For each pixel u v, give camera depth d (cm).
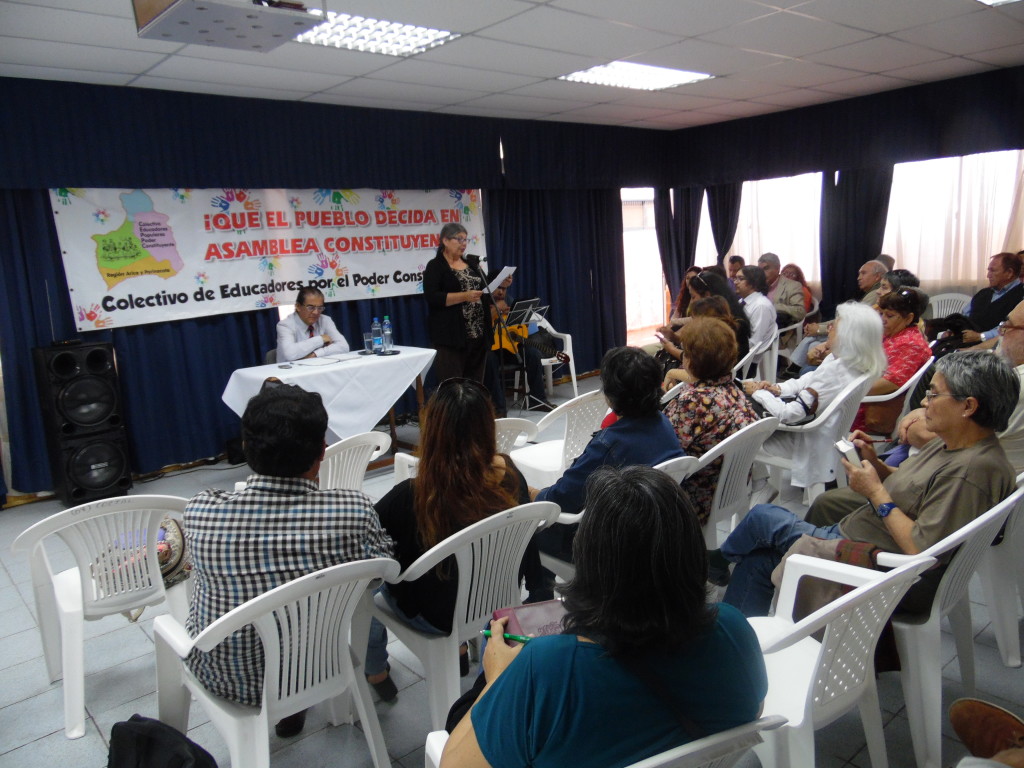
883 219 637
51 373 390
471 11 312
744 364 416
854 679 145
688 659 89
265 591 144
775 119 646
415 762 181
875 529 182
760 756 142
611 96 522
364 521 152
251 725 148
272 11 182
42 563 221
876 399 311
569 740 87
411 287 567
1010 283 459
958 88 537
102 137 402
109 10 280
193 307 463
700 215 762
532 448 315
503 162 591
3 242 397
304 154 481
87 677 231
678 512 89
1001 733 130
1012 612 202
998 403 161
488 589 179
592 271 709
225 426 491
